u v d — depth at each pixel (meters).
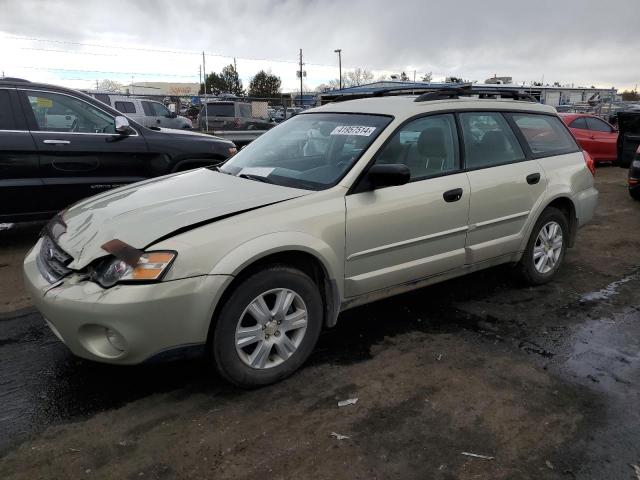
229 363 2.95
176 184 3.71
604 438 2.71
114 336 2.73
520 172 4.39
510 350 3.66
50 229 3.43
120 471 2.43
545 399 3.06
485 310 4.33
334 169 3.54
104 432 2.71
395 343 3.74
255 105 21.80
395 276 3.66
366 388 3.15
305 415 2.88
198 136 6.79
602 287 4.93
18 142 5.52
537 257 4.77
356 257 3.43
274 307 3.10
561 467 2.50
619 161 11.61
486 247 4.20
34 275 3.09
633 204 9.02
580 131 13.59
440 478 2.42
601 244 6.45
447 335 3.87
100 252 2.81
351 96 5.33
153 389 3.11
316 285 3.31
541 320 4.16
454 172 3.98
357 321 4.09
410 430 2.76
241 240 2.91
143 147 6.27
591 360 3.54
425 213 3.71
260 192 3.32
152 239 2.79
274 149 4.13
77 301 2.71
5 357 3.48
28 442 2.63
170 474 2.42
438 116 3.99
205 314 2.79
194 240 2.81
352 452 2.58
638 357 3.59
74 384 3.16
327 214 3.25
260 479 2.39
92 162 5.97
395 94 5.11
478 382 3.24
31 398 3.01
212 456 2.54
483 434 2.74
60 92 5.88
